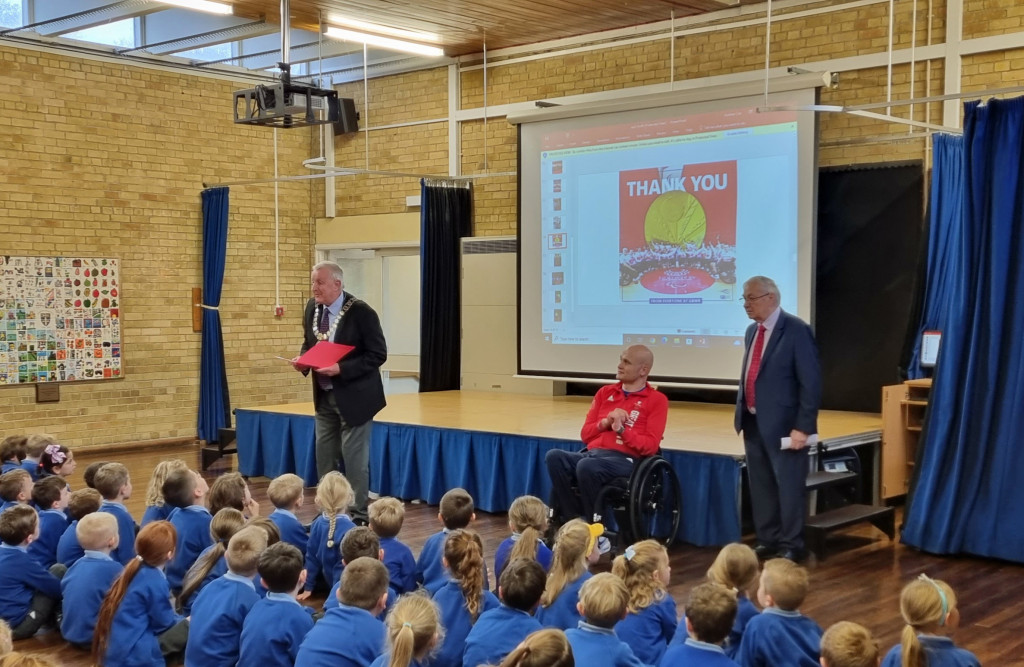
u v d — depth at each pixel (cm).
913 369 686
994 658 380
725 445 579
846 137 756
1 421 881
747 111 722
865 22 745
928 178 713
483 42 945
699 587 254
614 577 265
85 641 381
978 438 532
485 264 948
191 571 376
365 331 565
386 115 1068
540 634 213
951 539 534
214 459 868
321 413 580
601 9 823
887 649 387
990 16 686
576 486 542
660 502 544
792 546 521
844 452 596
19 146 891
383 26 870
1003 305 528
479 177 991
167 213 996
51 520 448
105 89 946
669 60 855
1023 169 521
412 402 850
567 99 926
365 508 569
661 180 768
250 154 1063
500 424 690
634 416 534
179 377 1008
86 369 934
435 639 244
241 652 300
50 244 912
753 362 526
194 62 1005
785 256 707
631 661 258
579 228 819
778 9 789
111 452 952
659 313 773
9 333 885
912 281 721
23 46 891
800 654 265
